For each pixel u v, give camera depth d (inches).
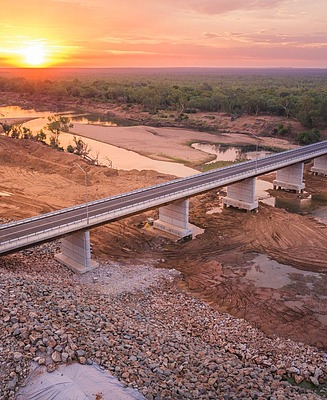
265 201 3270.2
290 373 1395.2
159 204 2313.0
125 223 2696.9
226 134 6250.0
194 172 4087.1
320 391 1328.7
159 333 1483.8
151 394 1088.2
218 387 1197.7
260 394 1181.1
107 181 3553.2
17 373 1093.1
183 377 1219.2
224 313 1784.0
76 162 3978.8
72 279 1966.0
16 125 6451.8
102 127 6609.3
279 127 6230.3
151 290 1935.3
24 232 1921.8
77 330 1300.4
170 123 7086.6
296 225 2743.6
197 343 1499.8
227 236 2573.8
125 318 1542.8
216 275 2110.0
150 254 2330.2
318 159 4045.3
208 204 3122.5
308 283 2032.5
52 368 1108.5
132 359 1229.7
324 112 6289.4
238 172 2925.7
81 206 2247.8
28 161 4033.0
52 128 5531.5
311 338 1624.0
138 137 5841.5
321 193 3489.2
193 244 2456.9
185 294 1925.4
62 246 2154.3
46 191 3319.4
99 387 1075.9
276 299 1897.1
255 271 2150.6
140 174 3754.9
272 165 3139.8
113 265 2165.4
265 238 2546.8
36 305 1403.8
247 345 1546.5
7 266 1953.7
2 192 3282.5
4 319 1264.8
